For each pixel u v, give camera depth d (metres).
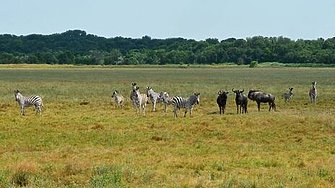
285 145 23.59
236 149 22.50
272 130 27.83
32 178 15.77
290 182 15.61
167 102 38.78
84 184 15.16
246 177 16.14
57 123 30.64
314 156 20.75
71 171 16.80
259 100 39.62
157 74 126.12
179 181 15.58
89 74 125.56
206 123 30.59
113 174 15.93
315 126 29.06
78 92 60.22
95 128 28.67
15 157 20.28
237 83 83.12
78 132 27.20
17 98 36.12
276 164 18.97
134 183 15.36
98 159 19.66
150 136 26.02
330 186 15.21
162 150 22.14
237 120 31.81
